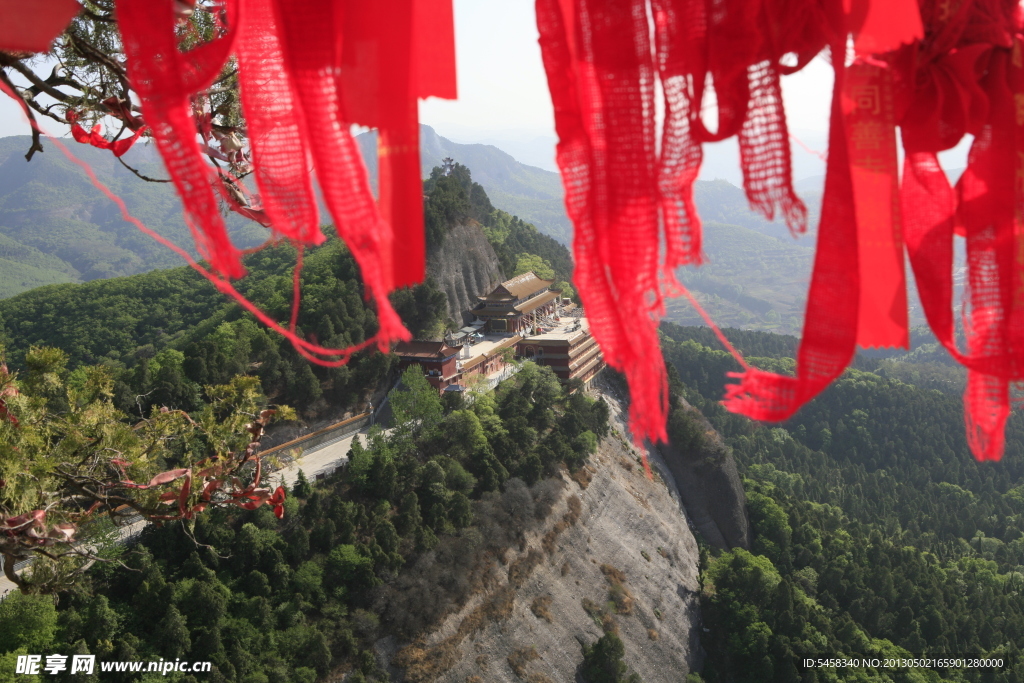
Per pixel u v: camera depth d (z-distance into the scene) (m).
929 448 155.88
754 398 3.59
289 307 102.00
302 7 3.19
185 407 76.19
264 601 59.62
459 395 87.50
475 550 73.44
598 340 3.55
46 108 7.66
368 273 3.25
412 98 3.31
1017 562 122.56
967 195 4.21
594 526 87.06
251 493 9.41
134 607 54.66
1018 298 4.14
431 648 65.75
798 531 109.38
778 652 81.62
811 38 3.55
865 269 4.06
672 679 79.38
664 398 3.46
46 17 2.88
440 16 3.34
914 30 3.47
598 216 3.49
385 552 68.31
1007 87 4.00
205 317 139.62
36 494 10.31
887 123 3.94
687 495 109.38
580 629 76.50
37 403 11.89
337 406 87.19
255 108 3.43
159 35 3.04
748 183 3.47
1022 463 153.25
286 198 3.43
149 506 11.30
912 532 126.56
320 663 59.69
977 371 4.20
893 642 89.62
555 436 89.38
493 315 107.88
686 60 3.42
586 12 3.43
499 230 163.75
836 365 3.48
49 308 145.75
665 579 89.81
